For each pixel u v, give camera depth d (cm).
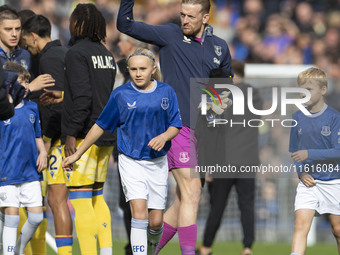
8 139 2002
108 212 2133
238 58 5247
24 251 2184
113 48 4531
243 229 2725
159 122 1914
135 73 1878
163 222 2141
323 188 2025
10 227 2005
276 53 5262
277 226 3406
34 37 2270
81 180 2023
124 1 2038
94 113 2053
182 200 2078
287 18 5488
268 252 2986
